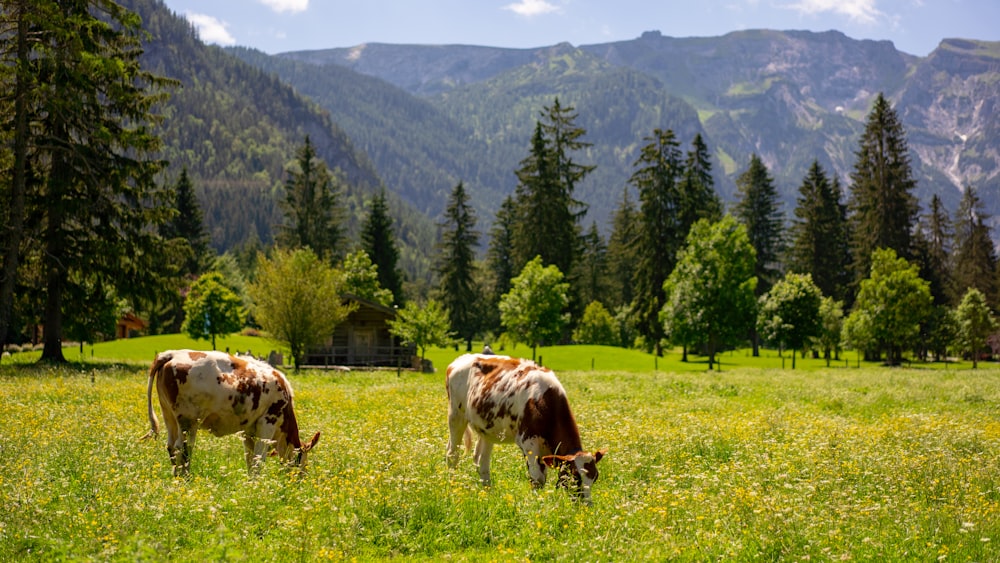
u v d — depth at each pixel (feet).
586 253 295.69
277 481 26.76
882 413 62.69
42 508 23.26
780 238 265.54
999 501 29.07
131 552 18.81
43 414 43.83
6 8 85.81
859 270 240.73
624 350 191.62
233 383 32.40
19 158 87.56
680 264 165.07
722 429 43.50
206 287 172.04
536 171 218.79
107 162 96.43
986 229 287.89
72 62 87.81
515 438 31.17
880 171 238.48
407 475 27.50
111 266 98.07
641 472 32.96
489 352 36.55
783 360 192.03
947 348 216.13
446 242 250.78
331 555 20.02
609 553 20.84
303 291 113.80
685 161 240.73
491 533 23.32
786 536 21.86
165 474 29.30
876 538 22.79
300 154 259.39
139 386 64.90
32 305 98.43
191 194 261.44
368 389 73.72
